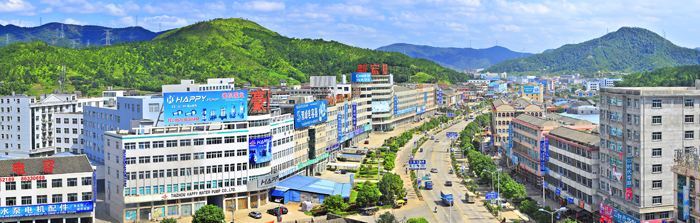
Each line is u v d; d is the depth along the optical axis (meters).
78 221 177.62
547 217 178.62
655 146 166.88
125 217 189.62
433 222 194.62
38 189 173.38
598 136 199.88
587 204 191.75
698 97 167.88
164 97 195.25
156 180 191.25
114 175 194.38
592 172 189.75
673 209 166.12
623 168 174.12
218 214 178.38
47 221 174.62
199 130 199.25
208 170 199.00
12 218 169.88
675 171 154.50
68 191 176.25
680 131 167.88
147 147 189.75
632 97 170.12
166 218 179.38
